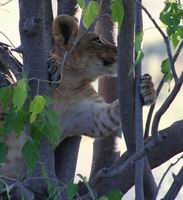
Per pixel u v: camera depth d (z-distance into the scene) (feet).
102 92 36.17
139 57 22.61
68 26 37.24
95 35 38.11
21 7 24.93
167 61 23.77
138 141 23.77
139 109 24.23
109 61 38.14
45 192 26.40
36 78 24.81
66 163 32.04
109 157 32.01
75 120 37.40
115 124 36.65
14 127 22.71
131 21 23.63
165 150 27.17
